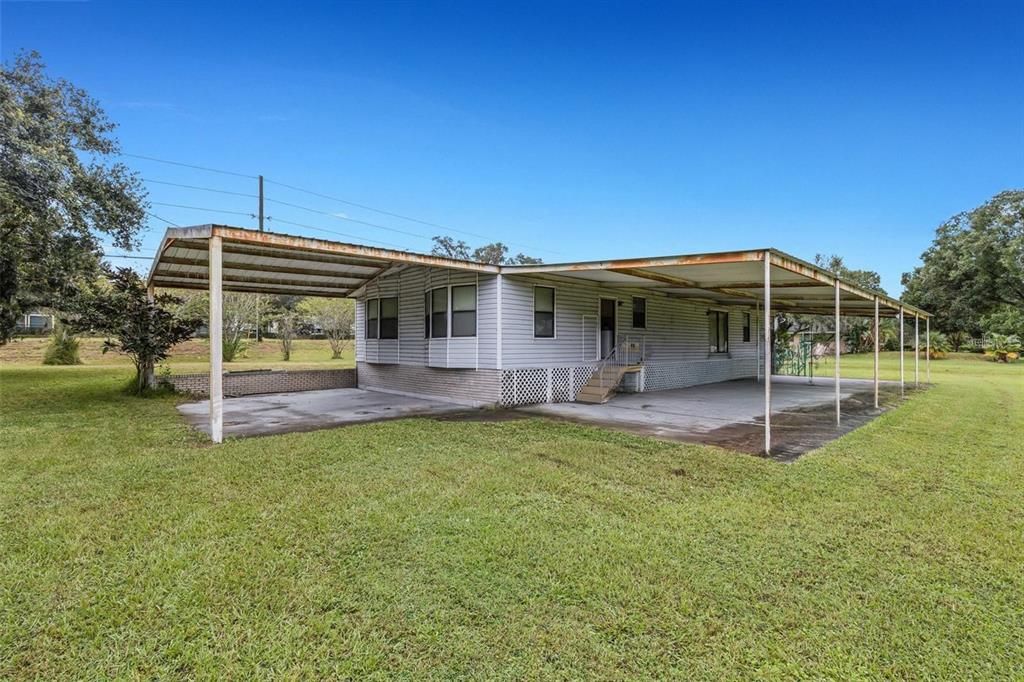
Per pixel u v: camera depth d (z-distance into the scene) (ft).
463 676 7.28
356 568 10.30
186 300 71.26
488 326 34.22
